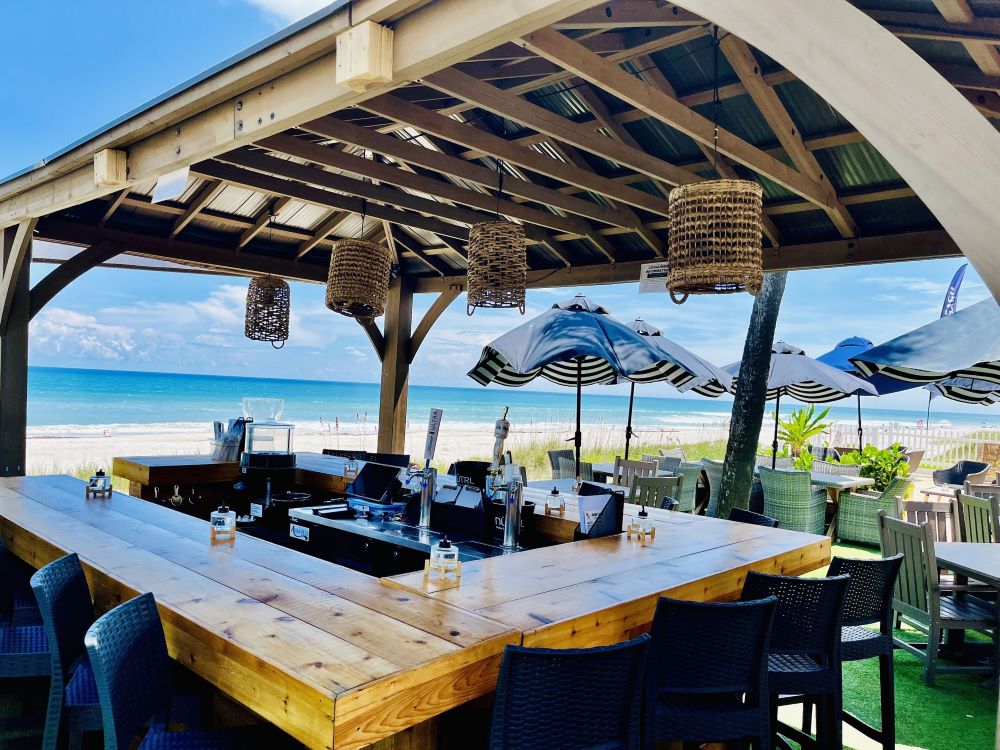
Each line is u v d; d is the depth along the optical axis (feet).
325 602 6.39
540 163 16.38
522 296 16.55
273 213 24.85
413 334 31.45
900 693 12.55
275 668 4.89
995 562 12.51
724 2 5.25
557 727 5.24
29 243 18.54
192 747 5.77
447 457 65.67
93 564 7.47
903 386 23.26
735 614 6.82
